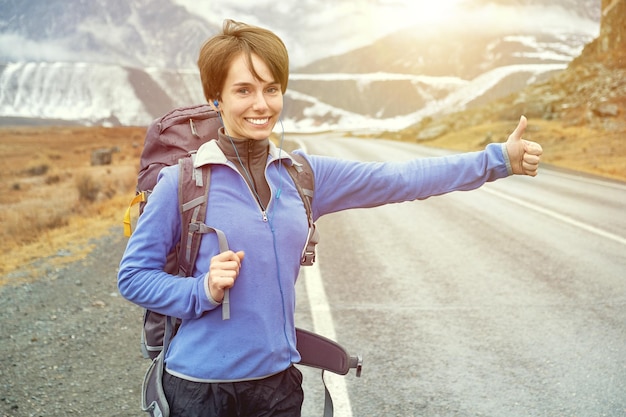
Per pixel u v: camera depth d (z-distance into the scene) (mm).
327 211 2098
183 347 1816
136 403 3713
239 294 1775
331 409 2104
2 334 5000
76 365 4332
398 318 5363
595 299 5812
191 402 1790
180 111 2494
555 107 37188
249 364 1793
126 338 4891
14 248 9164
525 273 6824
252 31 1810
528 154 2016
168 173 1859
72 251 8523
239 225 1788
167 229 1833
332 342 2045
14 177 25781
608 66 45406
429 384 4020
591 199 12352
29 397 3795
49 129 74375
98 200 15203
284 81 1840
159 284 1760
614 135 25734
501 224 9875
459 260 7512
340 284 6477
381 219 10656
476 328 5086
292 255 1864
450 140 38656
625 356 4426
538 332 4965
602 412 3586
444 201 12367
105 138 56562
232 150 1868
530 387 3955
